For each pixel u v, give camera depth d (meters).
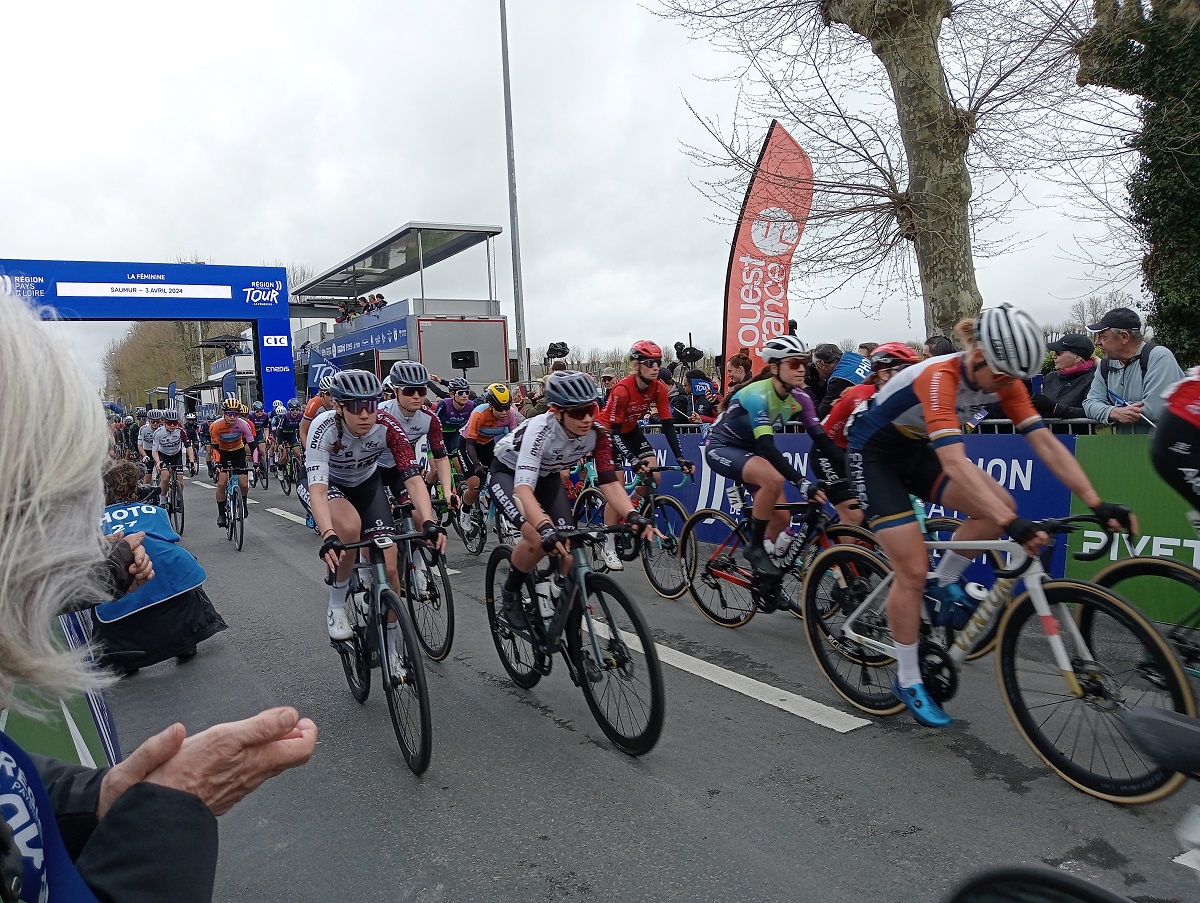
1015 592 2.82
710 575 4.70
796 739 3.08
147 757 0.87
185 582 4.32
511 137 13.69
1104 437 4.15
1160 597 2.63
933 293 7.49
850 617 3.34
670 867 2.27
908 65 7.17
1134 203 8.39
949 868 2.19
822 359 6.57
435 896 2.20
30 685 0.65
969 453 4.70
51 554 0.62
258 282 19.52
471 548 7.35
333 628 3.65
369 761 3.10
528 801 2.71
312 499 3.48
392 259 23.80
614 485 3.48
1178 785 2.31
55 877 0.69
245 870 2.39
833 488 4.02
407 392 5.50
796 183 7.80
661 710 2.84
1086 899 1.15
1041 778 2.68
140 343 51.00
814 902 2.07
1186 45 7.50
